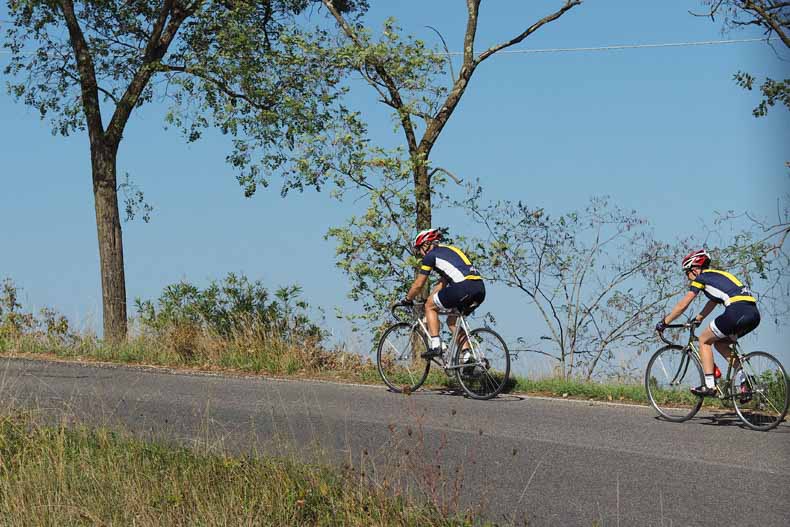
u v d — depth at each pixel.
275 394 16.95
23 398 15.45
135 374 19.55
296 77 27.31
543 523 9.12
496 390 16.59
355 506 9.23
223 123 27.14
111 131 28.28
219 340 22.09
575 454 12.01
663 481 10.66
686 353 14.94
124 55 28.28
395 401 16.30
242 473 10.33
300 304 22.11
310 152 24.55
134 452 11.31
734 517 9.27
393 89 25.52
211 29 27.97
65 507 9.58
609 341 22.95
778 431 13.67
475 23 25.58
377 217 23.75
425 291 23.97
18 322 24.62
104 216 28.28
